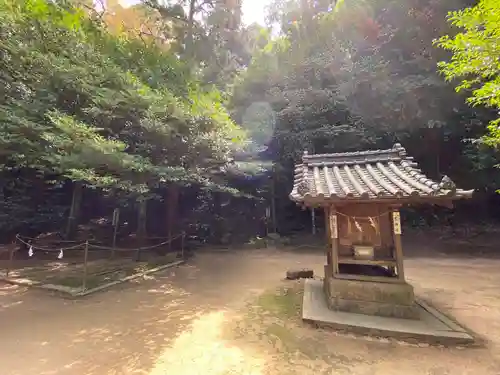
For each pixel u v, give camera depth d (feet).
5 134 22.90
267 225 56.70
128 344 13.30
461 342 12.83
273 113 53.93
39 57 21.91
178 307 18.84
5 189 48.47
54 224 50.78
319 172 20.44
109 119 28.02
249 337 14.01
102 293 22.07
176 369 11.07
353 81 48.65
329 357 11.88
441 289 22.57
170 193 46.44
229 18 53.93
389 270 19.36
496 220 49.19
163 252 41.75
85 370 11.00
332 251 17.30
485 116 40.75
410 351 12.32
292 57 56.49
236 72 57.62
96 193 56.70
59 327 15.31
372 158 20.40
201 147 32.30
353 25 51.88
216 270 31.63
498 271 29.40
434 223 51.03
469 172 47.85
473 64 17.39
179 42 47.14
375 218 17.47
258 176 56.18
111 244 48.32
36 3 22.29
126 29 41.34
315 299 18.99
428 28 44.47
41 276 26.73
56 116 22.97
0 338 13.88
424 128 46.21
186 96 33.65
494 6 15.74
